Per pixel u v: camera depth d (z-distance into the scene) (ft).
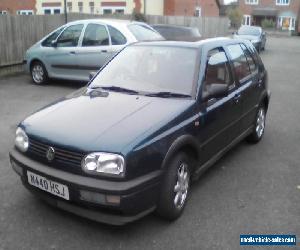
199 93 14.55
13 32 43.60
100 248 11.84
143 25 35.55
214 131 15.49
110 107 13.78
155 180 12.00
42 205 14.11
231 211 14.01
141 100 14.32
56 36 35.83
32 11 110.73
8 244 11.95
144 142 11.84
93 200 11.40
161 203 12.69
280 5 209.46
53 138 12.16
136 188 11.41
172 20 83.30
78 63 34.63
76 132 12.17
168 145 12.55
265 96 21.18
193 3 120.47
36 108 28.22
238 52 18.92
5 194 14.88
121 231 12.67
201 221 13.33
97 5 105.29
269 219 13.57
